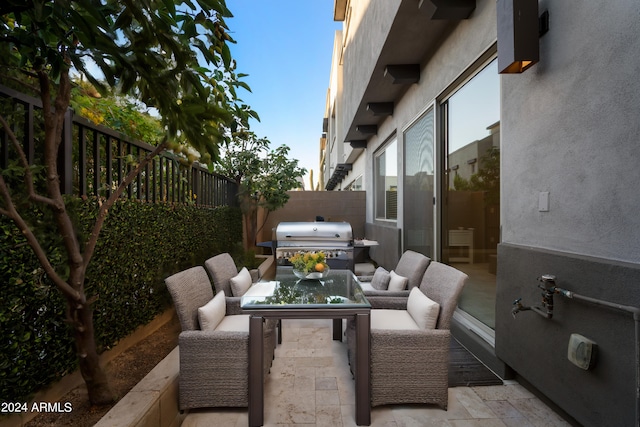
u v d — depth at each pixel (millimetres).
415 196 4902
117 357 2500
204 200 4723
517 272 2301
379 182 7629
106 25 1081
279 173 7465
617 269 1535
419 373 2080
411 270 2938
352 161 11781
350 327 2584
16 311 1536
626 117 1525
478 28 2910
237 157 6648
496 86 2771
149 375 2051
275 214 8961
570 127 1854
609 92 1608
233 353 2066
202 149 1624
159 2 1284
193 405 2066
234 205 6699
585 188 1758
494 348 2648
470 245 3275
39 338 1675
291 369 2678
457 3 2947
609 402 1596
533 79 2156
